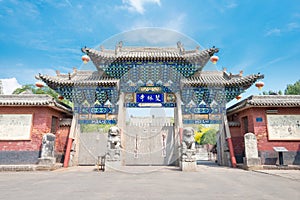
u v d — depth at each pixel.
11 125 13.94
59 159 15.46
